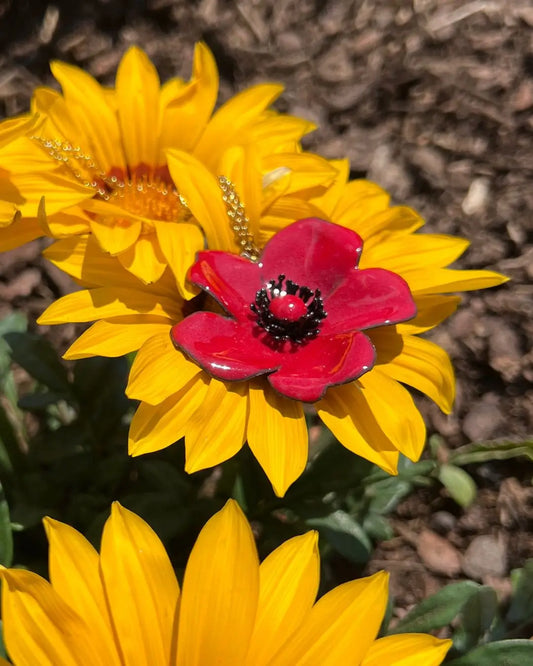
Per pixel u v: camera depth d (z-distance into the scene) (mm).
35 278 245
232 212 129
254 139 142
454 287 127
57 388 169
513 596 156
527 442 193
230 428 112
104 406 173
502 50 294
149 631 96
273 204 138
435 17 304
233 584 95
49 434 173
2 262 247
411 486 187
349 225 138
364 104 287
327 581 178
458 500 192
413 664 95
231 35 304
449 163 271
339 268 127
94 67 293
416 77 290
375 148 274
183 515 162
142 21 305
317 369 118
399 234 136
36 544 178
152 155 143
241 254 133
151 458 177
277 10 311
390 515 209
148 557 96
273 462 110
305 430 114
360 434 115
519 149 271
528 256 247
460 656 147
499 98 283
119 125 140
